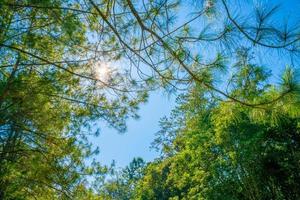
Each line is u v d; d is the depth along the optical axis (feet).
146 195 111.45
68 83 31.89
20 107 31.07
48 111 33.86
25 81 30.17
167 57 20.70
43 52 32.30
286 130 63.21
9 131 34.53
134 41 22.56
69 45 27.91
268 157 65.77
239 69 17.04
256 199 63.05
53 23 28.71
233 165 64.23
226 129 59.52
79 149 37.24
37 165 33.71
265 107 16.34
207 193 64.75
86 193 38.60
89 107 34.73
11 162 33.47
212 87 18.34
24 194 36.35
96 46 27.78
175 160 71.41
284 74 14.47
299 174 64.13
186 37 18.61
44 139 36.09
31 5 21.07
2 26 27.48
